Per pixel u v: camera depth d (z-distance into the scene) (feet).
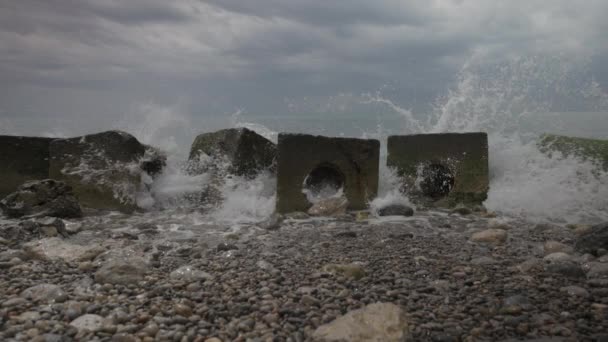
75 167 24.62
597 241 16.06
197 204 25.75
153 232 19.51
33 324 9.90
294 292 11.96
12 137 25.54
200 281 12.85
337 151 24.13
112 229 20.10
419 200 26.05
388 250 16.53
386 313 9.36
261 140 26.94
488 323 10.09
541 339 9.21
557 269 13.58
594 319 10.25
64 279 13.00
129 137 24.84
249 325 9.96
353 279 13.07
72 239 18.16
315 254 15.99
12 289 11.98
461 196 25.05
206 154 27.22
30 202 21.56
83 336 9.48
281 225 20.97
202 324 9.93
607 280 12.64
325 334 8.95
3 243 16.90
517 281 12.93
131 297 11.62
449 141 25.57
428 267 14.35
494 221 20.99
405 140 26.86
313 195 25.79
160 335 9.46
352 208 24.34
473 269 14.11
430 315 10.48
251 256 15.65
